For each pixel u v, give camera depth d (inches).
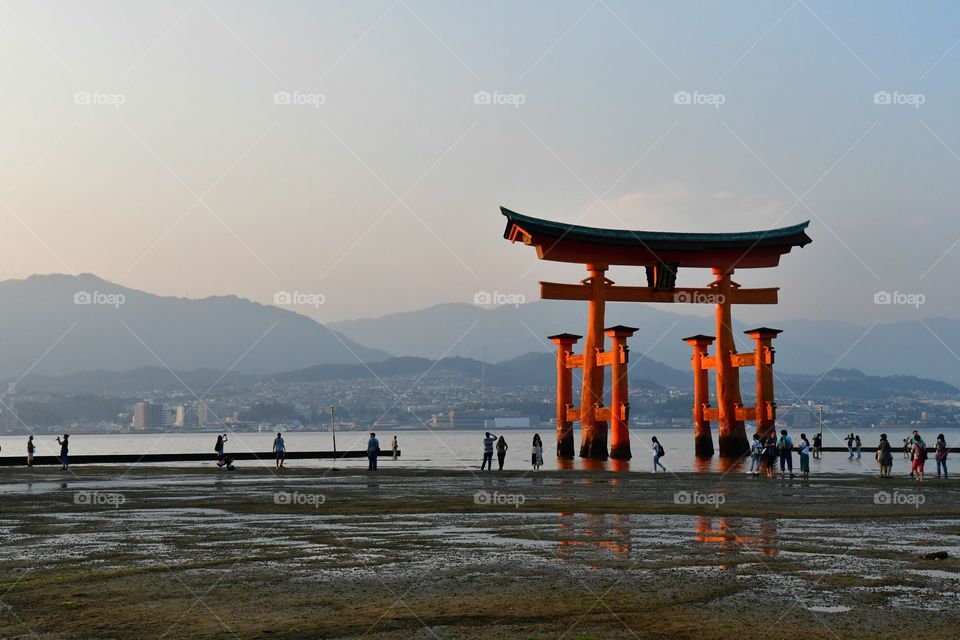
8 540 722.2
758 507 1027.9
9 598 478.0
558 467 2267.5
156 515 932.6
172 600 472.4
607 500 1121.4
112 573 557.9
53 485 1424.7
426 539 726.5
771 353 2878.9
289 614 437.4
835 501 1120.8
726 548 671.1
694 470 2053.4
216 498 1149.1
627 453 2790.4
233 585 516.4
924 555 624.1
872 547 677.9
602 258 2832.2
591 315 2859.3
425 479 1592.0
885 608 452.4
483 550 661.3
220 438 1996.8
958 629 406.9
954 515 943.0
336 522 861.8
